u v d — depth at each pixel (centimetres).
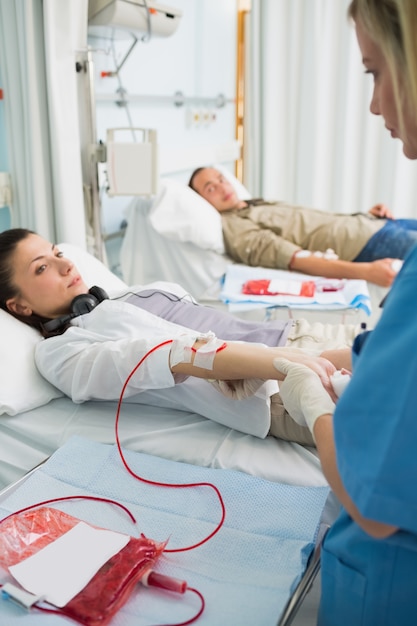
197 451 129
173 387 142
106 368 137
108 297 173
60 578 88
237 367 125
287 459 128
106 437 136
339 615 82
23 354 152
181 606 85
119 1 215
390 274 257
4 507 107
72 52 208
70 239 223
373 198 405
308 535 100
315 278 262
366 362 65
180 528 103
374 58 68
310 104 399
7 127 213
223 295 242
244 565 94
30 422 143
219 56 379
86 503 110
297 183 422
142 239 273
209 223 269
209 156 361
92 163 228
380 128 390
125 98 279
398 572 74
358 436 63
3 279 161
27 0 195
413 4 58
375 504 61
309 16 383
